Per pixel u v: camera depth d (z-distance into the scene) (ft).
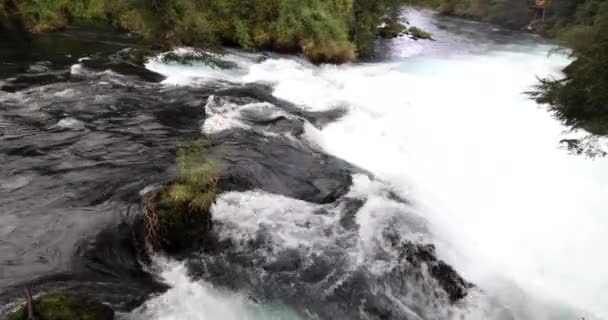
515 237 33.99
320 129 48.93
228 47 86.69
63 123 43.83
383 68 79.87
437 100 59.98
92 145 39.65
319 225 32.04
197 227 28.81
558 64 84.12
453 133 49.93
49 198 30.96
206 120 47.16
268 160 39.75
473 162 43.96
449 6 197.16
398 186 39.22
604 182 38.83
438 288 28.81
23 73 59.62
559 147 45.11
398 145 46.73
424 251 31.01
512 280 29.94
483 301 28.32
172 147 40.09
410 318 26.68
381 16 108.47
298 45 87.15
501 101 59.41
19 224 27.99
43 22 91.61
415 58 90.68
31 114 45.55
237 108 51.06
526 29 142.61
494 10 160.66
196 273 26.99
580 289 29.86
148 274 26.27
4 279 23.41
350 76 72.18
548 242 33.45
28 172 34.32
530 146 46.21
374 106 56.85
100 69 63.62
